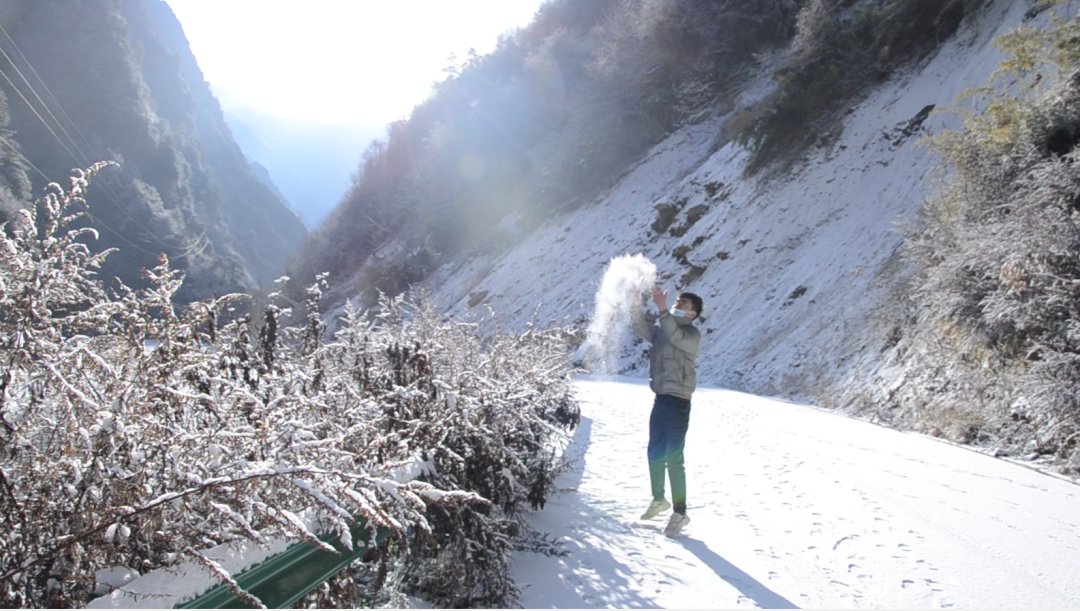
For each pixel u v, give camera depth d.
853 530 4.91
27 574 1.96
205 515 2.27
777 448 8.16
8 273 2.19
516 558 4.34
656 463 5.12
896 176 21.44
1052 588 3.84
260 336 3.30
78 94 77.00
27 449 2.09
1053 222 8.45
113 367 2.43
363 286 57.28
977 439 8.88
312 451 2.54
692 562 4.27
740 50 40.59
